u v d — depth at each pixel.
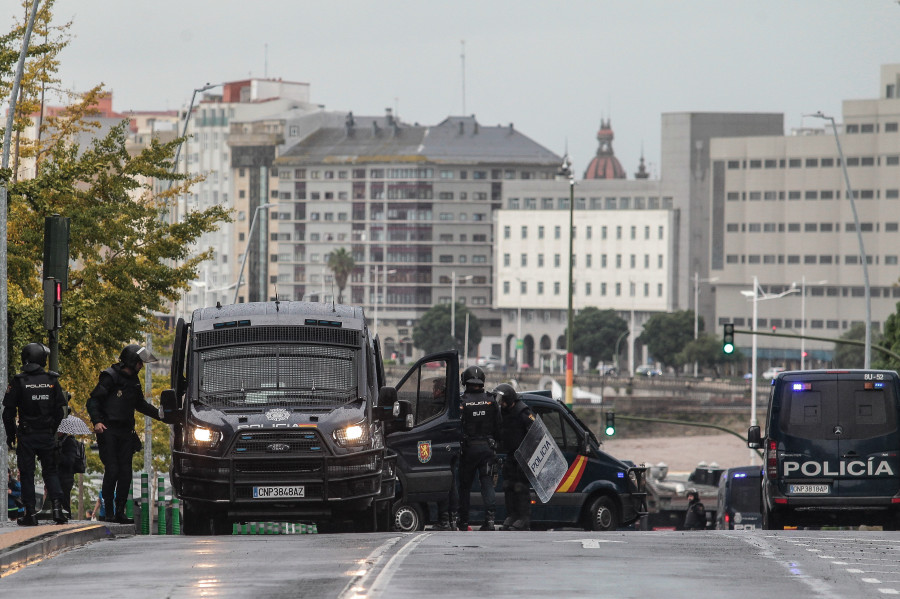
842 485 65.44
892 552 42.81
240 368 54.69
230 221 98.44
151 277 94.88
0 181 82.56
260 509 52.72
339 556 39.56
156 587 32.94
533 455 61.69
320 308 57.31
